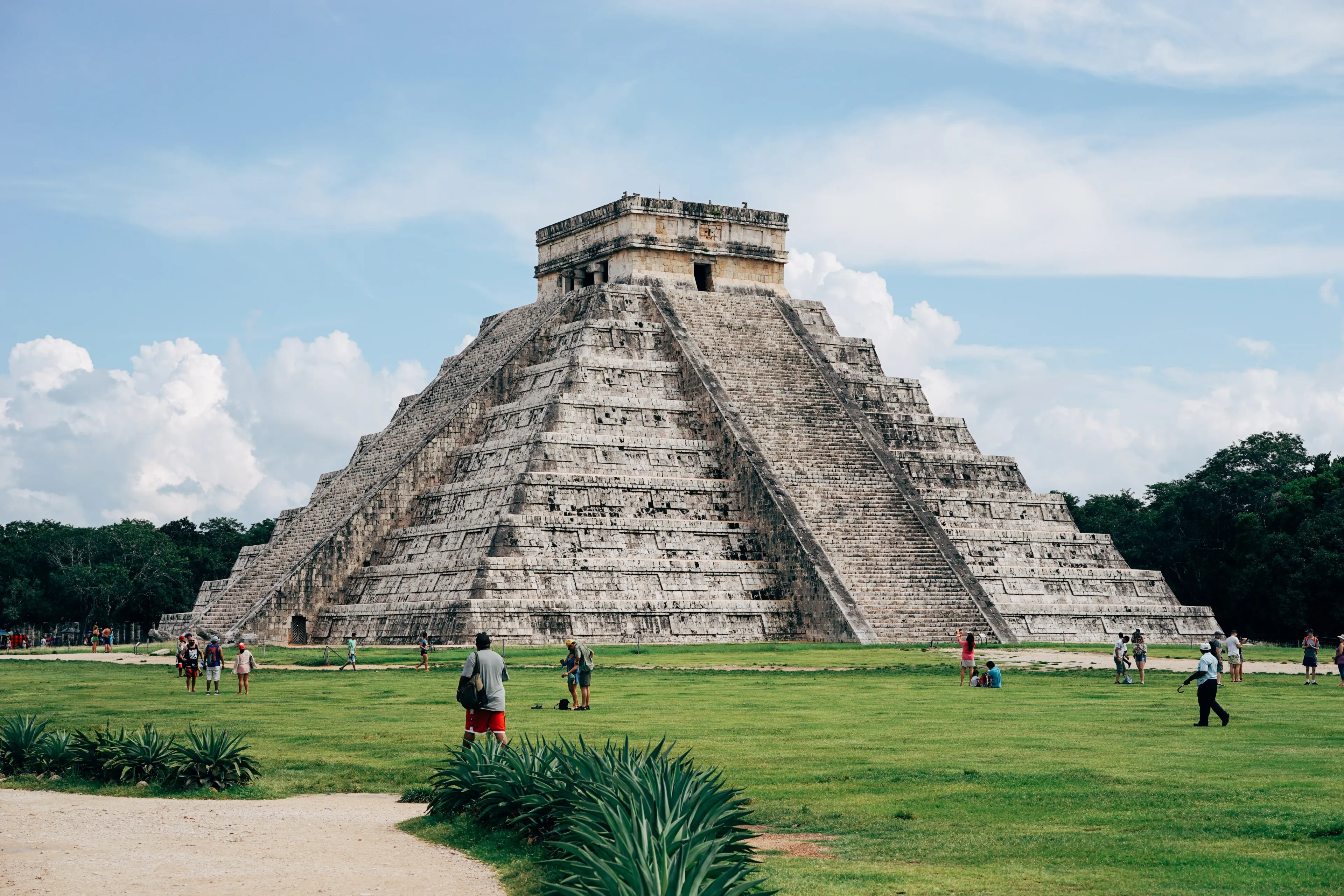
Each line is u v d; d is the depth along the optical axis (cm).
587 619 7706
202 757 2577
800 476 8481
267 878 1806
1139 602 9294
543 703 4175
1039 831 2081
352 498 9144
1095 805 2266
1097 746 3023
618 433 8594
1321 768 2634
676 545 8162
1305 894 1695
